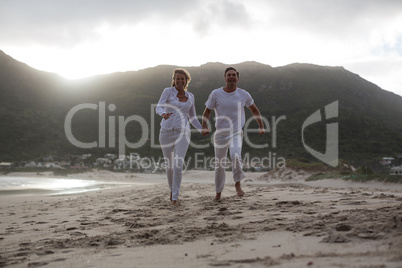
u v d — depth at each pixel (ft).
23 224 14.53
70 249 8.63
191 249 7.52
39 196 34.22
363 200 13.92
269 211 12.32
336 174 54.49
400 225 6.97
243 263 5.87
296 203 13.73
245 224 10.05
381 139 214.48
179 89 17.51
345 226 7.76
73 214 17.07
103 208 18.89
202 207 15.38
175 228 10.26
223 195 21.67
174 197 17.13
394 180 38.78
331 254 5.86
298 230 8.34
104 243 8.97
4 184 75.00
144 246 8.32
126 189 42.11
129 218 13.83
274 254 6.36
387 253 5.53
